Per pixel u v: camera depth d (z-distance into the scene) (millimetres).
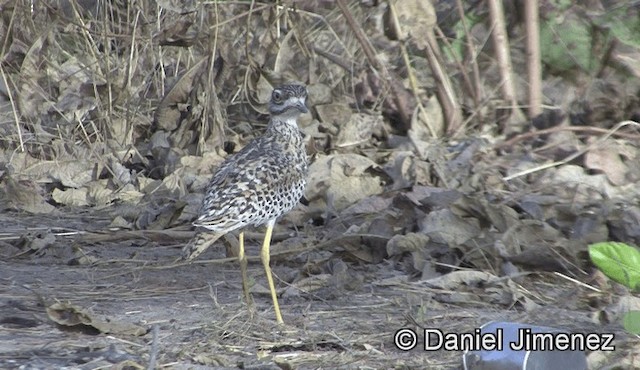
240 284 10039
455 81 14695
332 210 11805
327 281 9805
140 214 12148
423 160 12734
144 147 14367
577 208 11297
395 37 14062
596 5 14711
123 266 10625
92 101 14688
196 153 13977
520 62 15000
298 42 14406
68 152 14125
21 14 15047
